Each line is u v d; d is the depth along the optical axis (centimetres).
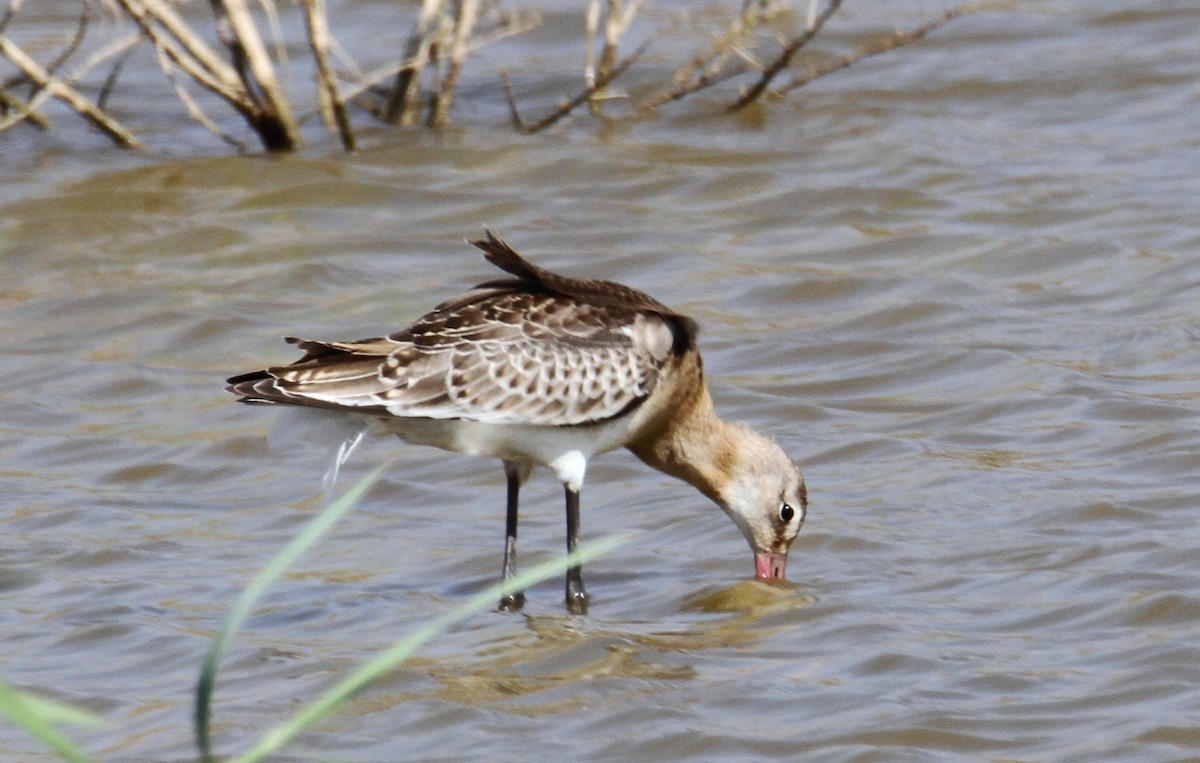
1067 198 1805
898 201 1827
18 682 962
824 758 838
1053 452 1285
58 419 1418
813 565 1130
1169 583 1036
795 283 1633
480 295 1092
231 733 888
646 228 1783
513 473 1112
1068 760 825
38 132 2077
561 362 1070
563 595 1109
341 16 2503
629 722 887
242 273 1689
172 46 1973
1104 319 1543
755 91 2075
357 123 2095
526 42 2398
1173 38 2266
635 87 2180
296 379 1019
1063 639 974
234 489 1298
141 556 1162
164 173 1916
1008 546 1117
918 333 1538
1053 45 2267
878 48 2059
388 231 1783
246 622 1052
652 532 1208
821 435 1352
